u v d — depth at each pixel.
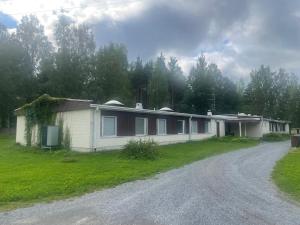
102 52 58.09
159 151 17.89
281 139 37.06
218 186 9.37
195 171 12.29
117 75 57.41
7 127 46.59
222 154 19.08
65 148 20.08
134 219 6.15
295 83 72.50
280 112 71.44
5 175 10.78
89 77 56.50
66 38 55.06
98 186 9.35
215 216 6.36
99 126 19.44
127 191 8.71
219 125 36.69
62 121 20.70
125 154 16.45
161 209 6.86
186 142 28.19
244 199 7.81
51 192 8.40
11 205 7.21
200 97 67.31
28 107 23.34
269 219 6.21
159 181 10.20
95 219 6.14
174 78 71.31
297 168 12.88
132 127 22.02
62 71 51.31
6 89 43.75
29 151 20.09
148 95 66.75
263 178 10.81
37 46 54.50
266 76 73.00
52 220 6.08
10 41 49.16
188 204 7.28
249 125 41.62
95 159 15.62
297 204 7.41
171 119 26.77
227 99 72.75
